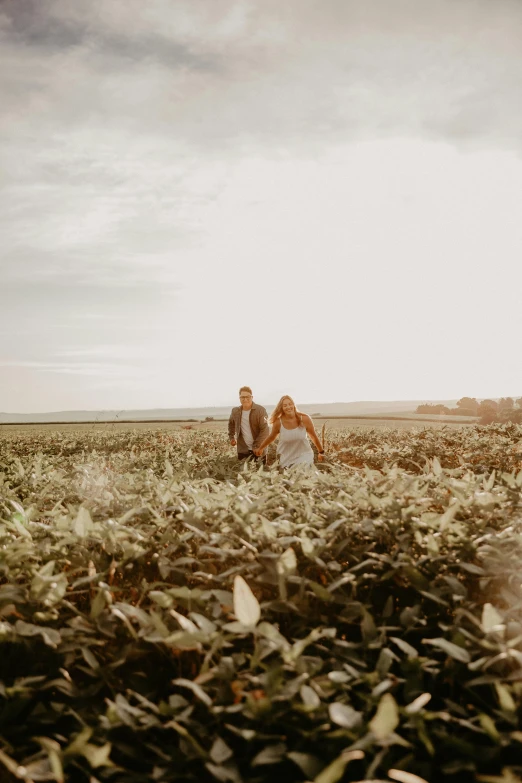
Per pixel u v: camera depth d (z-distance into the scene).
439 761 1.96
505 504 3.51
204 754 1.80
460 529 2.91
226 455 10.90
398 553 2.82
